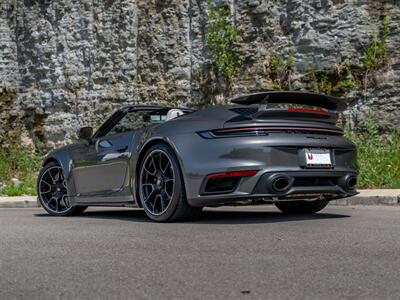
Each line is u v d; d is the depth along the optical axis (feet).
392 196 26.50
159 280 9.43
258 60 45.24
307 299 8.12
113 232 15.75
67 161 22.75
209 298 8.23
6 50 52.42
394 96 41.01
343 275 9.64
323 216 19.65
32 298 8.42
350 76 42.32
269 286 8.90
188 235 14.75
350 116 41.93
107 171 20.72
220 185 17.10
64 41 50.88
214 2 46.68
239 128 16.99
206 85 46.73
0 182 49.01
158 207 18.53
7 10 53.01
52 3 51.49
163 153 18.10
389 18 41.88
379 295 8.32
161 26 48.60
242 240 13.67
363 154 37.60
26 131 51.85
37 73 51.60
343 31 42.96
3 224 18.74
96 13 50.16
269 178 16.62
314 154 17.40
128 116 21.42
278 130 17.16
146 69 48.70
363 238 13.82
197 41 47.55
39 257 11.77
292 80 44.11
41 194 23.79
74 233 15.67
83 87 50.06
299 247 12.52
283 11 45.11
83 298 8.36
